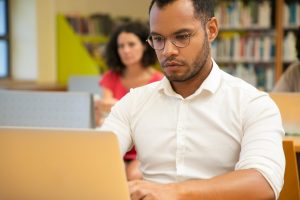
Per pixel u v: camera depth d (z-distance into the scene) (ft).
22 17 18.44
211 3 4.27
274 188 3.72
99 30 19.80
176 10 3.97
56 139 3.14
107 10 20.68
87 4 19.83
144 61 10.22
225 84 4.53
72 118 7.98
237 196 3.59
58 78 18.80
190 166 4.45
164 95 4.71
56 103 8.00
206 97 4.50
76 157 3.16
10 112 8.04
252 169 3.76
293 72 10.41
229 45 19.43
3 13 18.43
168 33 4.01
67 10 19.02
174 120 4.57
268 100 4.37
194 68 4.15
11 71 18.79
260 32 19.34
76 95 7.96
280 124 4.21
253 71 19.39
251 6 19.08
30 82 17.79
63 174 3.20
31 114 8.04
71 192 3.22
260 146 3.96
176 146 4.50
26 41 18.44
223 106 4.43
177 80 4.23
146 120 4.72
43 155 3.18
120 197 3.21
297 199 5.02
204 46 4.18
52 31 18.45
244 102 4.36
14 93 8.04
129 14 21.72
